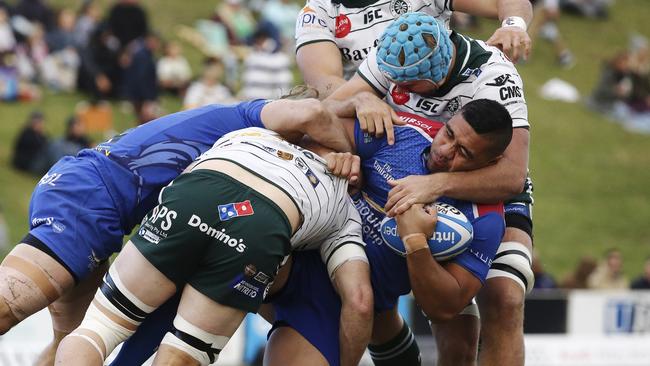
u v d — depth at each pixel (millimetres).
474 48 13820
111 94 53500
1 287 12742
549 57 72875
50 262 12961
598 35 77188
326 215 13023
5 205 42219
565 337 32312
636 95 67000
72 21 55094
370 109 13570
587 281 38688
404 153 13547
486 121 12664
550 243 50312
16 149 45531
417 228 12758
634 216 54406
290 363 13398
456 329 15617
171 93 54906
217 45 61812
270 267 12320
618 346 32562
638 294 33000
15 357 25547
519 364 14398
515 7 15055
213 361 12477
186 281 12414
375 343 16000
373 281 13844
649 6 83750
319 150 13523
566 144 62344
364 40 15039
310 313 13711
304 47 15258
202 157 13055
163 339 12344
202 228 12148
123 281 12188
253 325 29156
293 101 13641
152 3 68625
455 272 13148
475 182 13070
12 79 51625
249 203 12305
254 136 13141
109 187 13484
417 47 12703
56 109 51219
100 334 12133
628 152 62188
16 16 54062
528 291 15148
